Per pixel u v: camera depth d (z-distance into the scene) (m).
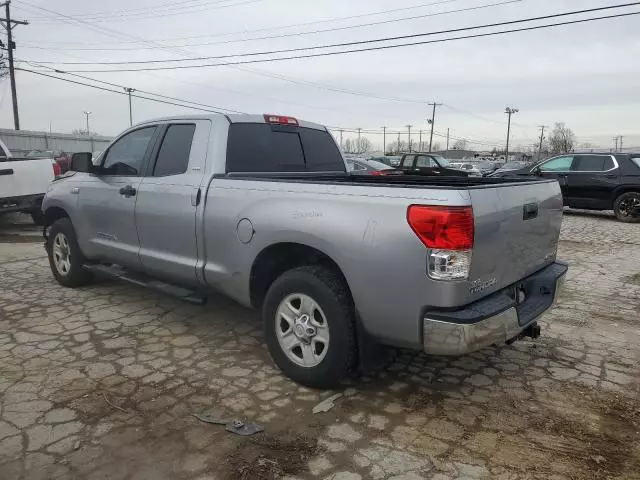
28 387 3.66
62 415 3.29
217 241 4.11
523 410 3.48
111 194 5.13
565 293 6.36
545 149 108.81
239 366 4.06
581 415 3.42
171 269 4.56
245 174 4.33
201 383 3.76
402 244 3.07
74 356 4.20
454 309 3.03
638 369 4.16
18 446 2.96
